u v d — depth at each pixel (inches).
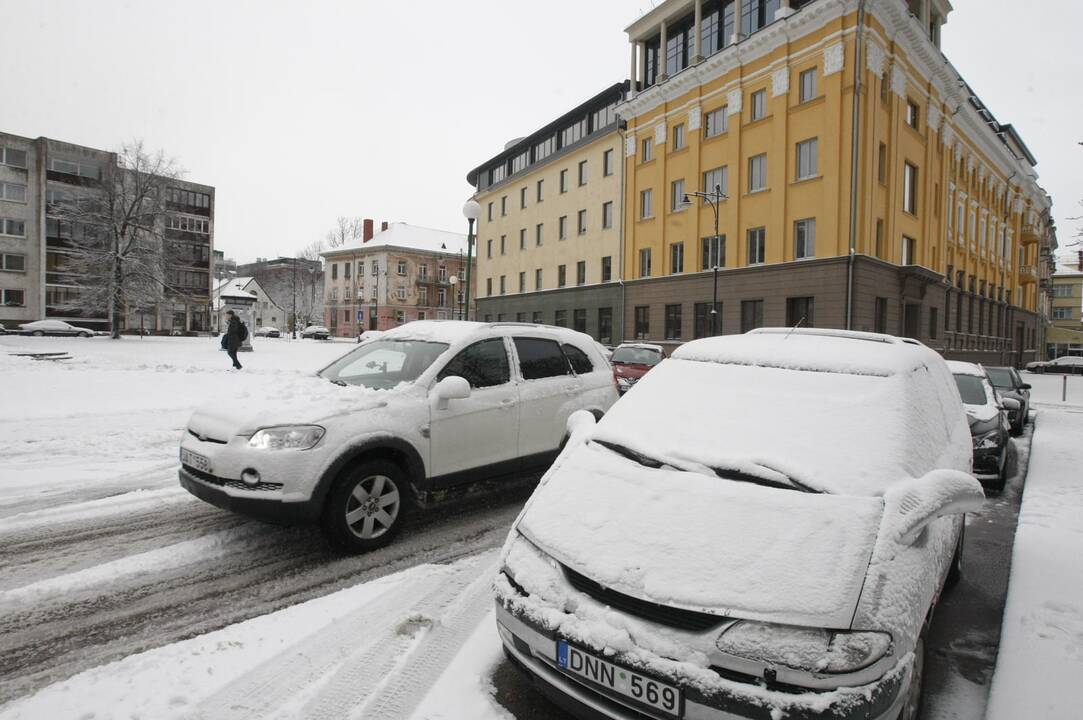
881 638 77.2
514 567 100.7
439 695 105.0
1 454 267.9
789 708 72.4
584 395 231.1
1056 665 117.0
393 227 3063.5
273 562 160.6
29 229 1959.9
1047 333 2844.5
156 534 177.8
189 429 173.6
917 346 147.9
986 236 1637.6
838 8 949.8
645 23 1337.4
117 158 1534.2
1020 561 174.2
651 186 1318.9
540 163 1674.5
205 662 112.9
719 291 1147.9
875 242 987.3
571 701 88.6
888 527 89.7
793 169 1028.5
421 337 214.5
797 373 127.5
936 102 1170.6
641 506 100.2
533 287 1727.4
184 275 2267.5
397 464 180.5
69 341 1309.1
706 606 81.5
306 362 898.1
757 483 103.0
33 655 114.3
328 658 115.4
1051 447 392.5
